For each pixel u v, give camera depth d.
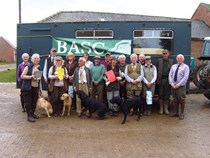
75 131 9.29
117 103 10.28
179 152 7.50
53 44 12.27
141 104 10.81
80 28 12.10
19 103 13.65
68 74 11.47
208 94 13.80
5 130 9.34
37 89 10.55
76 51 12.16
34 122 10.30
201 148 7.81
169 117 11.09
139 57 11.45
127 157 7.12
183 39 11.82
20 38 12.59
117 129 9.54
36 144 8.05
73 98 11.66
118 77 11.09
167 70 11.16
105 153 7.39
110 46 11.99
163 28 11.80
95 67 11.22
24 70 10.20
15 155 7.23
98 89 11.27
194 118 10.96
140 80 10.98
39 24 12.38
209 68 13.38
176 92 10.91
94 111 11.23
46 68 11.38
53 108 11.26
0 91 17.80
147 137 8.73
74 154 7.31
